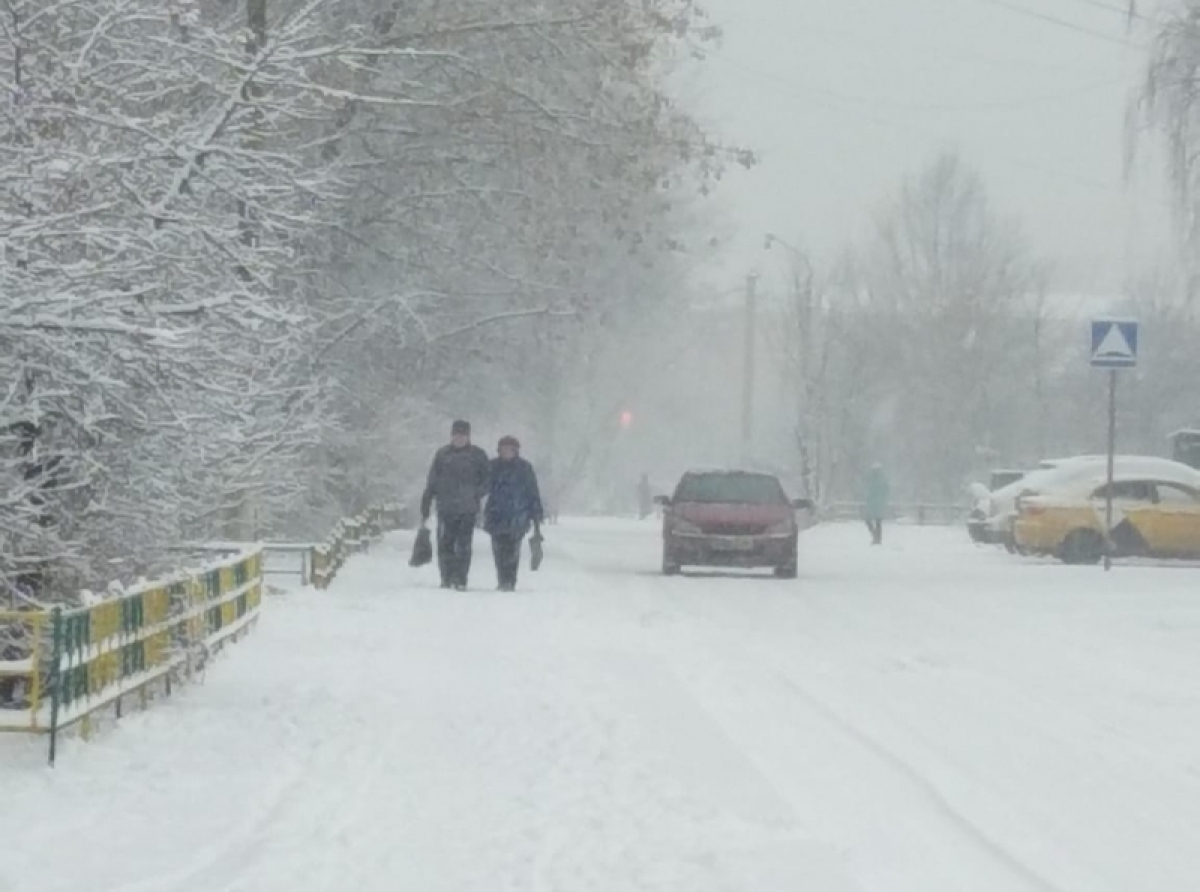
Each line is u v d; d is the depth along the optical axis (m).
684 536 37.12
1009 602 30.83
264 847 11.32
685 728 16.41
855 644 23.94
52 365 14.21
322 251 36.84
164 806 12.41
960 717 17.47
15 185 14.38
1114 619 27.56
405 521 60.50
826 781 14.06
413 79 36.66
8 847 11.03
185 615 18.11
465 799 12.98
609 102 37.53
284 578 33.91
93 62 16.06
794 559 37.12
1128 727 16.89
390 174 38.25
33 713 13.59
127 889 10.16
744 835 11.95
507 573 32.19
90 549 15.99
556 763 14.52
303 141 33.28
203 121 16.14
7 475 14.91
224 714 16.48
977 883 10.80
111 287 14.56
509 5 36.66
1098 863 11.37
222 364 15.86
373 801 12.83
